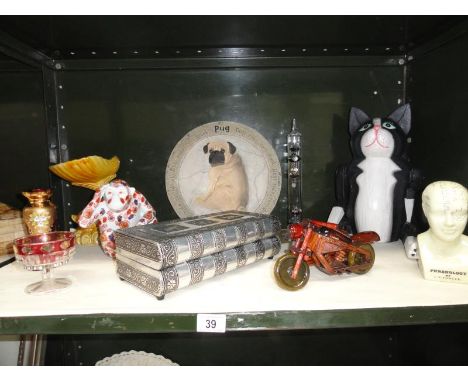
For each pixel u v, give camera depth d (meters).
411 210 0.80
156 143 0.98
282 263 0.58
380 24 0.78
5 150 0.83
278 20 0.75
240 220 0.70
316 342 1.08
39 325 0.51
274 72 0.97
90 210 0.73
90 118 0.97
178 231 0.62
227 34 0.83
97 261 0.76
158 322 0.51
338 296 0.56
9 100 0.83
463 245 0.60
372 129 0.80
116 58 0.94
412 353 0.98
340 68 0.98
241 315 0.51
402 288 0.58
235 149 0.98
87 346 1.07
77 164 0.77
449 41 0.76
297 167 0.95
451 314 0.52
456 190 0.57
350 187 0.83
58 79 0.96
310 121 0.98
